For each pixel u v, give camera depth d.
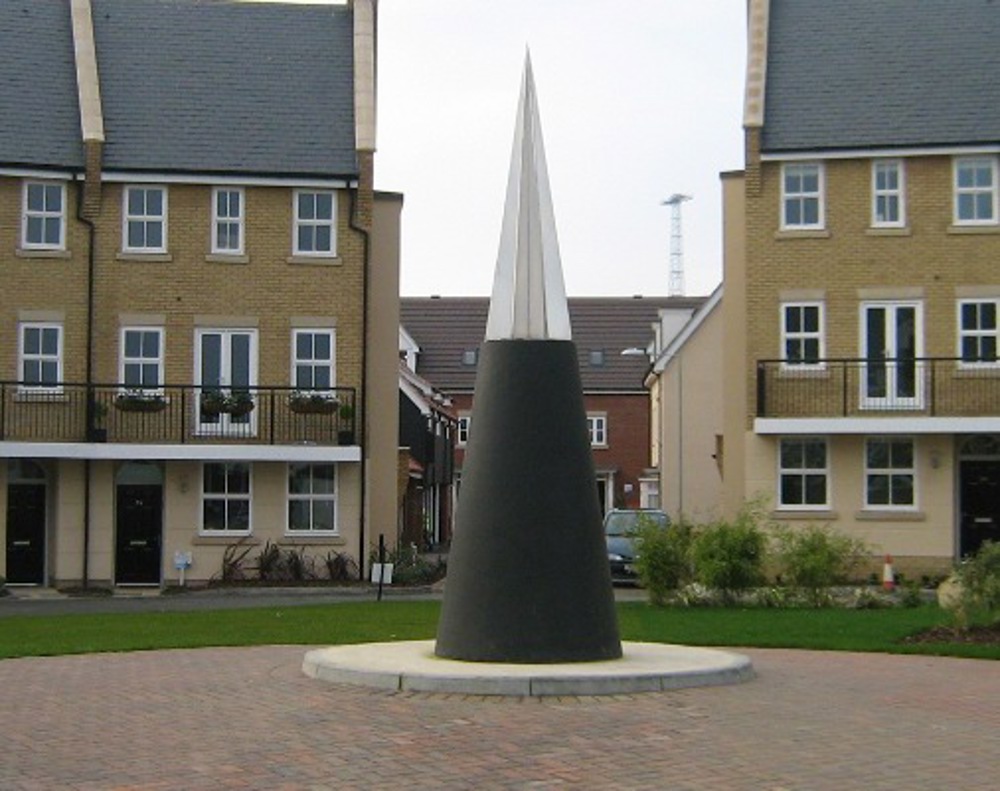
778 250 32.47
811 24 34.62
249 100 34.31
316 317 33.16
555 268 15.11
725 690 13.66
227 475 32.69
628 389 64.50
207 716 12.29
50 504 32.34
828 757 10.70
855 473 32.00
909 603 24.31
